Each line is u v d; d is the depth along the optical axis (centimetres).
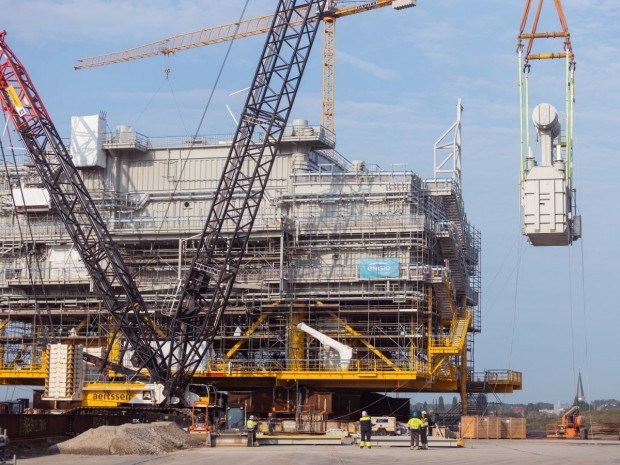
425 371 12875
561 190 7962
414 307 13025
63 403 11488
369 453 7975
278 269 13275
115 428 8125
